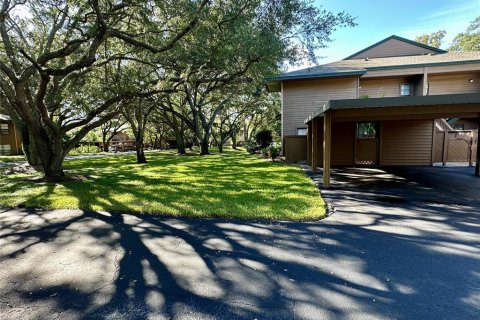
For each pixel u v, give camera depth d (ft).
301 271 9.23
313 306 7.33
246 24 26.58
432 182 26.07
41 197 20.01
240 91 57.52
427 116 29.63
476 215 15.25
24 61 27.55
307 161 41.50
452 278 8.64
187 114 79.36
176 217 15.44
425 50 53.42
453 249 10.78
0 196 20.47
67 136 75.00
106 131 108.78
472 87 46.57
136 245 11.58
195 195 20.39
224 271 9.29
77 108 37.37
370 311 7.09
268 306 7.36
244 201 18.37
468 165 39.88
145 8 21.36
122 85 34.83
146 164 44.73
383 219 14.70
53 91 31.40
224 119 91.66
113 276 9.04
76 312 7.18
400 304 7.37
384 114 22.75
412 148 40.73
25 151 37.50
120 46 32.86
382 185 24.77
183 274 9.12
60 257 10.48
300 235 12.49
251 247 11.24
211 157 58.44
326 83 45.96
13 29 27.99
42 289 8.27
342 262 9.83
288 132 47.98
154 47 25.35
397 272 9.07
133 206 17.39
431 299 7.57
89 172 34.45
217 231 13.14
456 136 41.96
